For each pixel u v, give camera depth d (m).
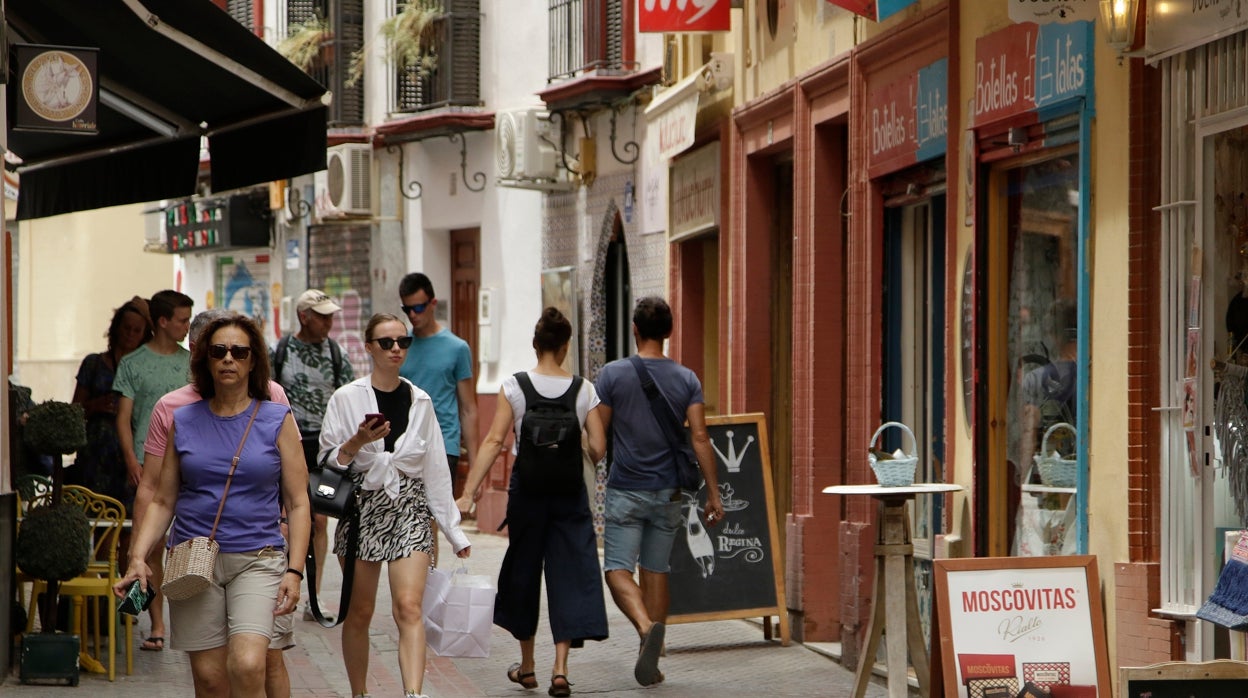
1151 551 24.09
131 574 22.19
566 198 59.72
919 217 34.59
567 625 31.27
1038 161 27.75
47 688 30.78
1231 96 22.52
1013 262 28.69
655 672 31.67
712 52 45.56
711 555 36.97
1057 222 27.09
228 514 22.30
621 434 32.72
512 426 31.69
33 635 31.16
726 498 37.19
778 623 38.84
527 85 63.16
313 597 27.36
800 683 32.59
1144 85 24.11
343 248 76.62
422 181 70.00
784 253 43.47
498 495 63.00
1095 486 25.41
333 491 26.91
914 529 34.16
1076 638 23.97
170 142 41.91
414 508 27.50
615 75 53.44
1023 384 28.36
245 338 22.52
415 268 70.81
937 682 24.09
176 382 34.09
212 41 34.88
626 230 54.47
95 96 32.47
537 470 31.12
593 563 31.48
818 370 38.34
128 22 33.75
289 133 39.19
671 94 45.62
